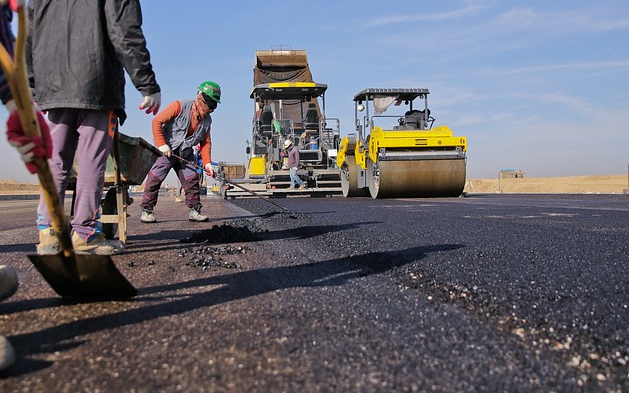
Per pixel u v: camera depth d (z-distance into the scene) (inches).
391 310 80.1
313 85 671.8
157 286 99.7
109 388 52.6
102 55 114.9
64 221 70.6
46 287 99.7
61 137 115.9
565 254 129.0
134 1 114.9
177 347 64.2
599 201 406.6
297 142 692.7
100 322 75.2
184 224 248.4
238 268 119.2
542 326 70.7
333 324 73.2
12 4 47.4
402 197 520.4
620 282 96.3
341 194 676.1
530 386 52.2
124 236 157.9
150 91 116.3
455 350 62.3
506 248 139.5
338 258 130.8
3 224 278.1
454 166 493.4
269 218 262.4
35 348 64.4
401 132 492.7
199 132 241.3
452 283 96.4
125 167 162.4
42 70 113.0
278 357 60.5
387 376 54.8
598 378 54.2
